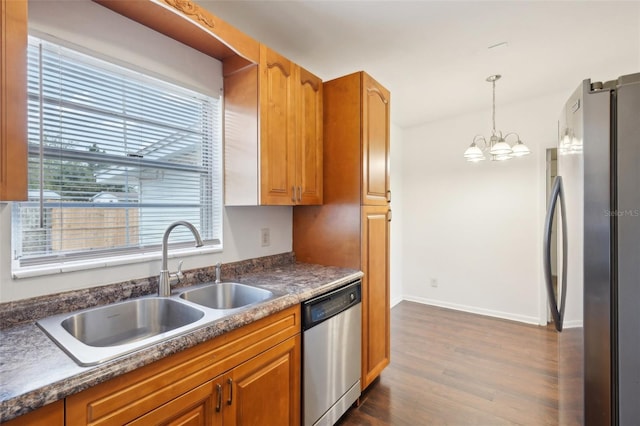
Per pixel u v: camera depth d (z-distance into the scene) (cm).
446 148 389
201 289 168
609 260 107
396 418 191
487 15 184
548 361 257
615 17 185
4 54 88
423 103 335
